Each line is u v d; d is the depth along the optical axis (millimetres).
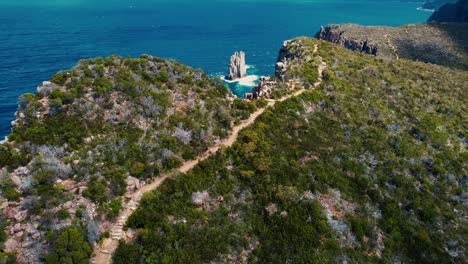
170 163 39719
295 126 52375
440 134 59875
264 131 49844
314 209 37781
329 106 60906
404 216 43219
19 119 39094
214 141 46406
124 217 32938
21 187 32031
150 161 39000
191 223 33562
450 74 91688
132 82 48000
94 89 44250
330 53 87875
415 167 51719
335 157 48562
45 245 28219
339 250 35156
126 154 38469
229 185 39062
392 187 47250
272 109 55688
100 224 31594
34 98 41219
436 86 80062
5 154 34406
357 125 58219
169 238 31328
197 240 32094
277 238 34625
